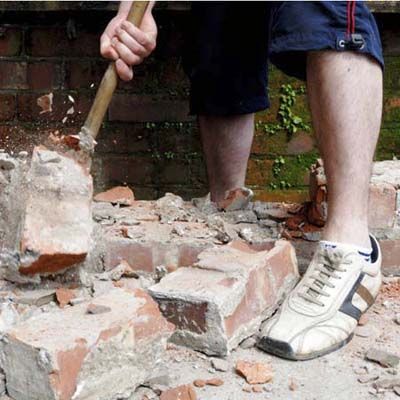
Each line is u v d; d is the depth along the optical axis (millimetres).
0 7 3184
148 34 2104
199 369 1771
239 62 2695
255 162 3377
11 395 1552
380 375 1765
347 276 1930
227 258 2037
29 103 3357
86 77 3328
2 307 1753
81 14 3246
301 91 3309
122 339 1588
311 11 1886
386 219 2322
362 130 1922
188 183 3389
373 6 3133
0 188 1890
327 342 1849
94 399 1537
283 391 1684
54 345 1481
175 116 3338
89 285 1975
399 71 3285
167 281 1916
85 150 1946
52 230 1841
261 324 1966
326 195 2238
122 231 2318
